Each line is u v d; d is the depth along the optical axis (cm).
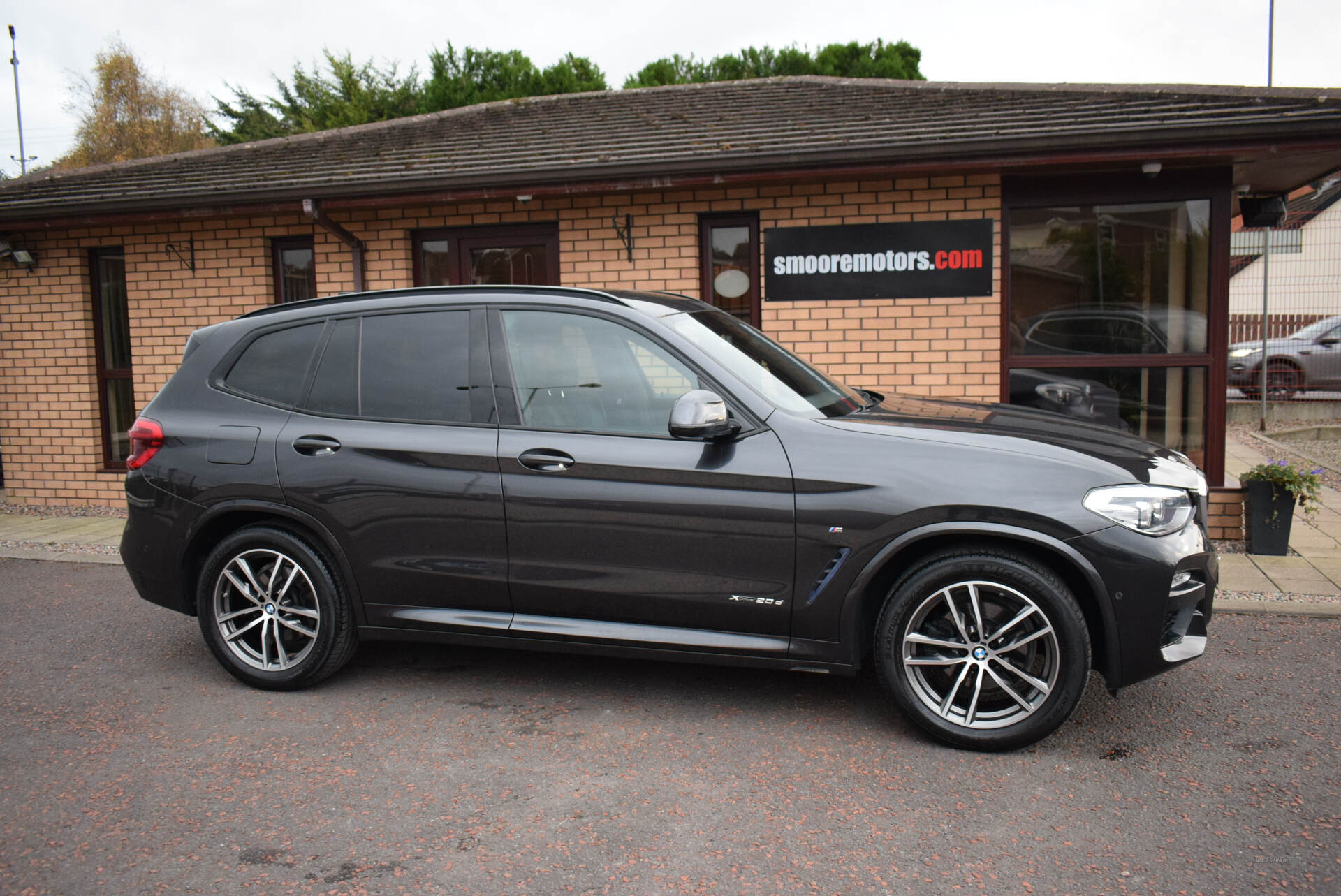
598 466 360
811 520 339
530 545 371
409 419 390
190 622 525
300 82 3378
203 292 831
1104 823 286
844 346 706
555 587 371
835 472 338
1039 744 342
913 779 317
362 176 744
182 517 410
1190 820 286
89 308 873
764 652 352
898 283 693
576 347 377
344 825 292
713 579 353
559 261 764
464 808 302
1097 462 330
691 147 702
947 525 327
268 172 829
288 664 408
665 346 366
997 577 327
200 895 255
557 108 1017
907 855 269
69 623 523
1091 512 318
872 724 364
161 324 845
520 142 830
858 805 299
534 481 367
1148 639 319
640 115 904
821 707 382
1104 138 603
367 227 791
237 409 413
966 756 334
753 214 728
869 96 876
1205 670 414
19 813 304
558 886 257
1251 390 1347
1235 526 647
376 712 386
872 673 422
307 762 339
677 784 317
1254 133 584
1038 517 319
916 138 647
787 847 275
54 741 361
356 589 396
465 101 2783
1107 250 671
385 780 323
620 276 747
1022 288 686
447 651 466
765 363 396
